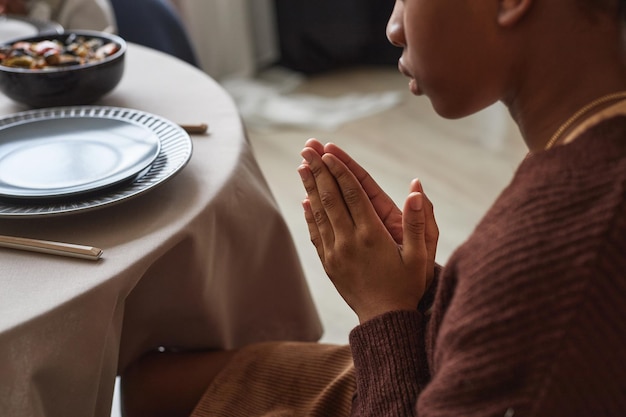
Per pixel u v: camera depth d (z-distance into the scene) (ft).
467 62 1.81
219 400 2.96
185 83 3.95
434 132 9.27
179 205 2.80
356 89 10.76
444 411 1.64
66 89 3.55
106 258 2.50
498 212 1.69
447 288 1.82
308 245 7.13
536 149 1.86
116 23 5.78
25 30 4.55
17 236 2.61
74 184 2.76
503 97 1.89
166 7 5.70
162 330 3.08
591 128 1.66
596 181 1.59
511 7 1.71
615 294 1.52
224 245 3.02
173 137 3.12
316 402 2.84
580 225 1.56
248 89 10.88
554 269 1.55
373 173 8.34
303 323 3.66
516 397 1.57
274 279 3.47
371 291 2.46
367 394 2.35
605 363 1.53
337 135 9.31
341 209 2.47
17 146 3.03
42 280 2.39
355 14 11.05
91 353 2.37
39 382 2.28
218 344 3.21
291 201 7.91
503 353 1.57
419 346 2.34
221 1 10.98
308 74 11.34
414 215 2.41
